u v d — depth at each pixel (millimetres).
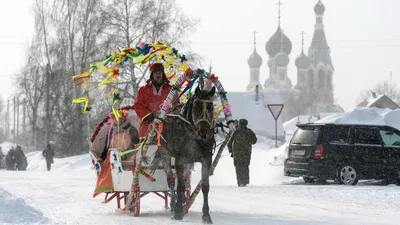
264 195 26766
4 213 17516
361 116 56094
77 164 70812
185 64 18766
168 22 93500
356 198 25500
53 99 96125
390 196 26188
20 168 76125
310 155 34969
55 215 19078
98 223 17094
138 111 18922
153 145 18703
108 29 93625
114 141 19594
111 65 19812
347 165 34594
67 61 97438
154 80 19078
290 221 17938
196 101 17438
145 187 18969
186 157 17797
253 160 51469
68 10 97062
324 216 19297
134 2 93562
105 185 19422
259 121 134750
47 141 96750
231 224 17203
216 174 48312
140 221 17672
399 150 34719
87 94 20500
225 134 19516
